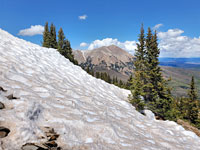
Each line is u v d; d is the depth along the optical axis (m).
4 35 13.90
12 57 8.55
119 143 4.04
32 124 3.21
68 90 7.09
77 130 3.83
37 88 5.77
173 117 18.30
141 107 13.28
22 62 8.62
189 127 16.42
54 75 9.22
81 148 3.21
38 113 3.80
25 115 3.30
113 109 7.46
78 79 11.18
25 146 2.63
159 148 4.71
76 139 3.47
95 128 4.26
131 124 6.30
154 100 19.47
